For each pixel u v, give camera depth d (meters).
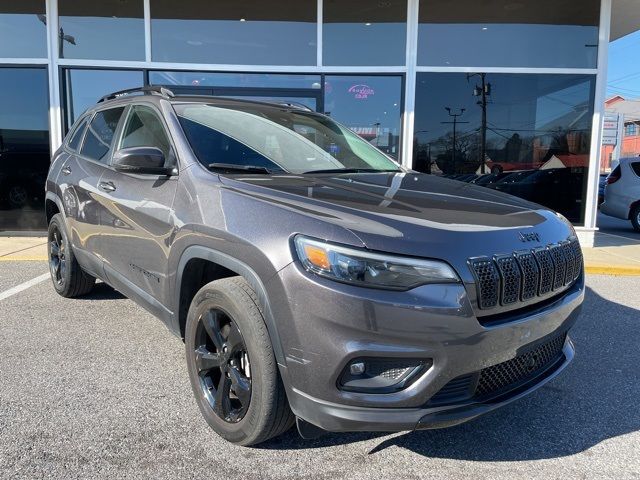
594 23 8.36
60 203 4.51
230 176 2.80
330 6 8.29
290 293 2.14
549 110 8.48
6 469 2.35
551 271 2.47
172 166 3.05
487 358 2.19
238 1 8.30
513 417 2.97
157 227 2.98
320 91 8.45
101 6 8.14
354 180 2.98
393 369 2.12
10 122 8.23
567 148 8.53
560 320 2.55
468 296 2.13
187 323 2.77
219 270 2.85
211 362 2.65
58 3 8.03
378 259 2.07
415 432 2.77
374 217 2.24
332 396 2.10
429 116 8.43
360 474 2.40
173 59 8.34
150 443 2.59
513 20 8.40
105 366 3.47
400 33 8.32
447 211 2.47
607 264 7.10
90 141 4.35
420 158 8.49
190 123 3.22
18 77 8.18
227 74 8.41
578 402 3.16
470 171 8.52
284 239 2.21
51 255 5.04
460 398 2.22
